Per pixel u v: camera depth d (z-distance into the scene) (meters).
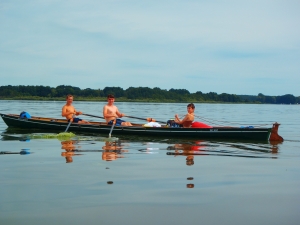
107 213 4.42
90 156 8.05
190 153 8.64
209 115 27.58
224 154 8.55
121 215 4.36
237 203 4.83
